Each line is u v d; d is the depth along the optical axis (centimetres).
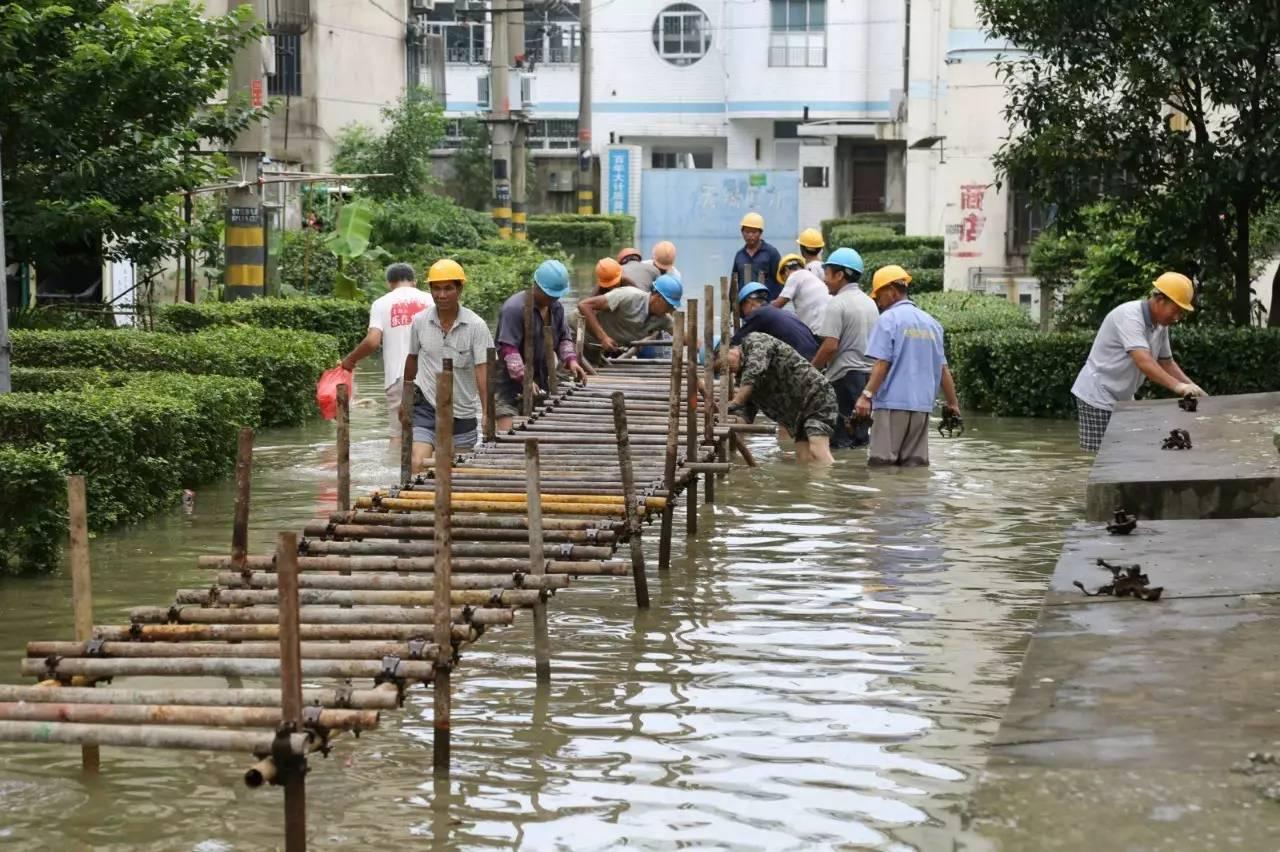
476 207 4806
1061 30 1511
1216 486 714
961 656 706
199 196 2145
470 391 996
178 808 536
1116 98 1773
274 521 1005
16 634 736
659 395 1088
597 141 5522
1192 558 594
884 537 963
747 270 1745
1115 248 1653
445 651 554
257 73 1889
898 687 661
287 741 464
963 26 2302
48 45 1495
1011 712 411
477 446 974
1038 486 1140
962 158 2303
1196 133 1527
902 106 4972
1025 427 1480
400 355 1265
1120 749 378
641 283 1543
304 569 665
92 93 1496
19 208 1477
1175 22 1438
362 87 3691
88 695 511
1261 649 463
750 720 620
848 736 600
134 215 1572
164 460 1033
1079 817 335
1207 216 1543
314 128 3466
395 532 708
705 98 5478
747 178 5284
